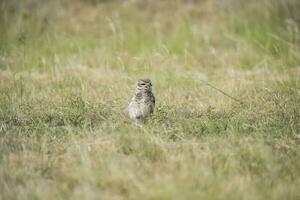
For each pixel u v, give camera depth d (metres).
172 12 23.80
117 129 12.55
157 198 9.44
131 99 13.20
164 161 10.98
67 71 17.64
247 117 13.39
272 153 11.30
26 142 12.05
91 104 14.23
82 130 12.64
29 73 16.84
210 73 17.86
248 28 21.25
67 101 14.59
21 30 19.84
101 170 10.52
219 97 15.09
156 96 15.40
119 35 20.89
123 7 24.12
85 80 16.66
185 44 20.28
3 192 9.91
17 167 10.91
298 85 15.92
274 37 19.77
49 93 15.50
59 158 11.34
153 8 24.06
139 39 21.03
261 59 19.17
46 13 23.06
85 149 11.37
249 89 15.84
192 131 12.58
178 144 11.77
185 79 16.77
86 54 19.39
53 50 19.75
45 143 11.83
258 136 12.10
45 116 13.63
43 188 9.98
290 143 11.90
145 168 10.64
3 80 16.78
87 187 9.77
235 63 19.11
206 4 24.03
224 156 11.09
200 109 14.13
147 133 11.84
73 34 21.78
